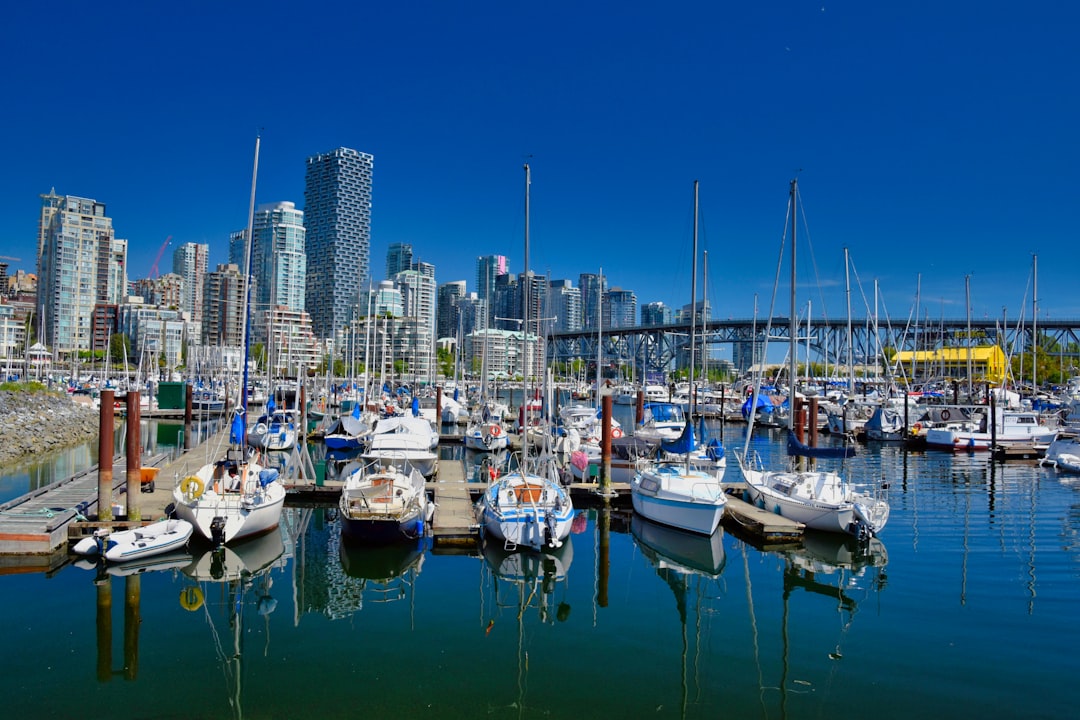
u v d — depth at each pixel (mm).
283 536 28641
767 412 79625
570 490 35469
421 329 189875
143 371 127250
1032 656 17516
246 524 25422
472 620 20172
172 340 189125
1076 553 26172
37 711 14539
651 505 30188
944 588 22484
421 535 27281
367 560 25531
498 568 24938
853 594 22078
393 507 27000
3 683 15734
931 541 27906
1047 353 146000
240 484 27234
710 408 90625
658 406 70500
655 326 181875
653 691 15945
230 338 191375
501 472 39219
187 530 24625
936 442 57094
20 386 71625
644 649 18266
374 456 40406
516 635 19125
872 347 142875
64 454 51500
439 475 39469
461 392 100188
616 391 116312
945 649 18016
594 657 17750
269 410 55281
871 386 98250
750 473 33281
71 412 65312
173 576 23531
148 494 30594
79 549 23484
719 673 16812
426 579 23688
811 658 17609
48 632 18547
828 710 15023
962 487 39844
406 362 177625
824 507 27906
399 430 46344
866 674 16688
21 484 38281
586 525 31469
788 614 20625
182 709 14758
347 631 19188
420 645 18359
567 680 16453
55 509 26156
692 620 20250
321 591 22359
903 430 60094
